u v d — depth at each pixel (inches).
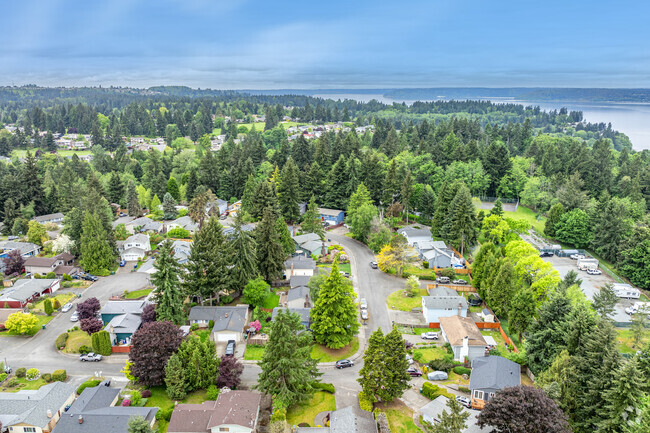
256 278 3056.1
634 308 2982.3
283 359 1892.2
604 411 1750.7
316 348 2509.8
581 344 2011.6
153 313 2655.0
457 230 3860.7
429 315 2783.0
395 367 1974.7
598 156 5477.4
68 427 1732.3
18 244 3858.3
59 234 3887.8
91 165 7406.5
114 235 3927.2
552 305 2265.0
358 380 2048.5
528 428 1524.4
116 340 2514.8
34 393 1959.9
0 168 5954.7
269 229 3186.5
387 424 1847.9
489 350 2454.5
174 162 6948.8
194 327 2667.3
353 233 4404.5
